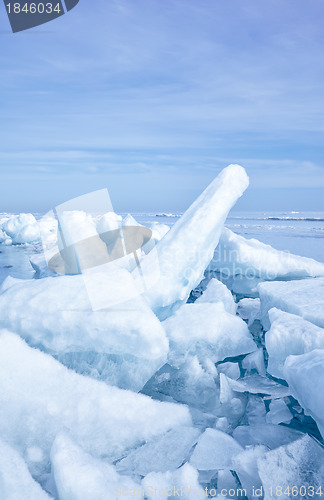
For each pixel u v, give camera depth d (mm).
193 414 1808
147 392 2010
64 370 1679
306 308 2334
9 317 1848
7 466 1158
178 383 2051
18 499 1071
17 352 1654
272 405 1823
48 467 1412
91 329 1755
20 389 1562
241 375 2188
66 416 1525
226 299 2912
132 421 1567
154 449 1475
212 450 1411
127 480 1227
